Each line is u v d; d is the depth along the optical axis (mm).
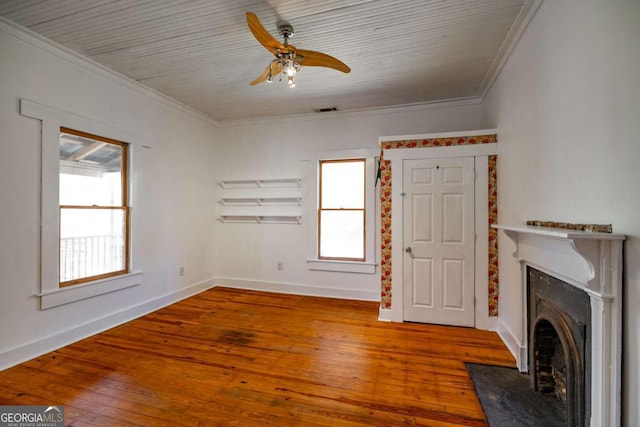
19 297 2412
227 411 1875
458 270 3234
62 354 2582
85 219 2994
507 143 2752
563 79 1708
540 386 2039
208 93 3717
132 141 3391
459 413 1854
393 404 1944
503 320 2947
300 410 1885
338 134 4324
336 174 4391
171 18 2273
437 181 3271
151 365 2420
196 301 4102
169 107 3928
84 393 2043
